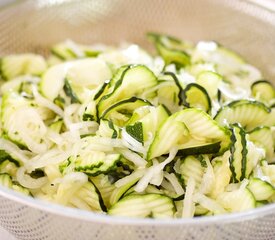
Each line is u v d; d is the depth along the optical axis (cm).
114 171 34
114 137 34
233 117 38
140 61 42
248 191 33
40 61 47
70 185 34
